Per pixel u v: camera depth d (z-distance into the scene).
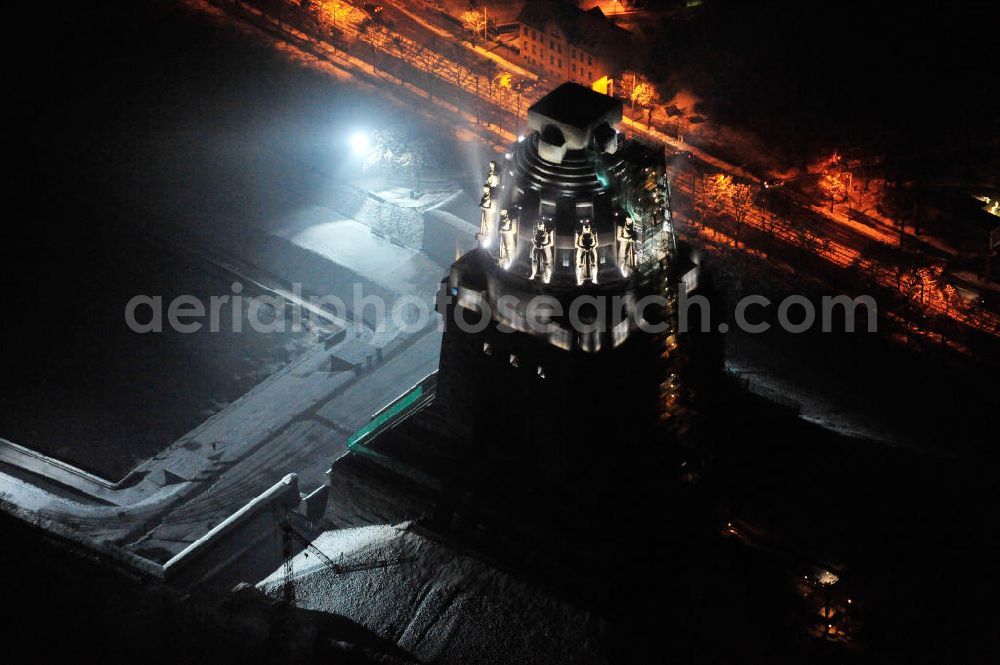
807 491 111.38
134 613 110.00
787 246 157.38
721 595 103.38
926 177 167.75
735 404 116.25
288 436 137.25
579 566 102.69
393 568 108.00
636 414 104.88
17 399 141.62
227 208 167.25
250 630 106.94
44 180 170.75
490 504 106.62
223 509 129.38
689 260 106.25
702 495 109.12
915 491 112.88
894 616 102.56
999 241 156.75
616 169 98.56
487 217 104.50
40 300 153.75
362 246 161.75
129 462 135.25
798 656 100.69
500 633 102.19
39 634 107.75
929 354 141.00
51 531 117.44
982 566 106.31
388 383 142.88
